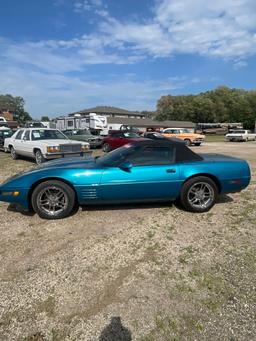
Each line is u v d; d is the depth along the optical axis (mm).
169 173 4426
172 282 2725
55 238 3711
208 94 80250
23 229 4004
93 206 4875
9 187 4215
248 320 2221
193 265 3029
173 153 4574
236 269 2939
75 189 4270
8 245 3516
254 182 7066
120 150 4758
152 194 4457
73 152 9719
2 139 14859
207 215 4543
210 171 4551
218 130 54031
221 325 2176
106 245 3508
